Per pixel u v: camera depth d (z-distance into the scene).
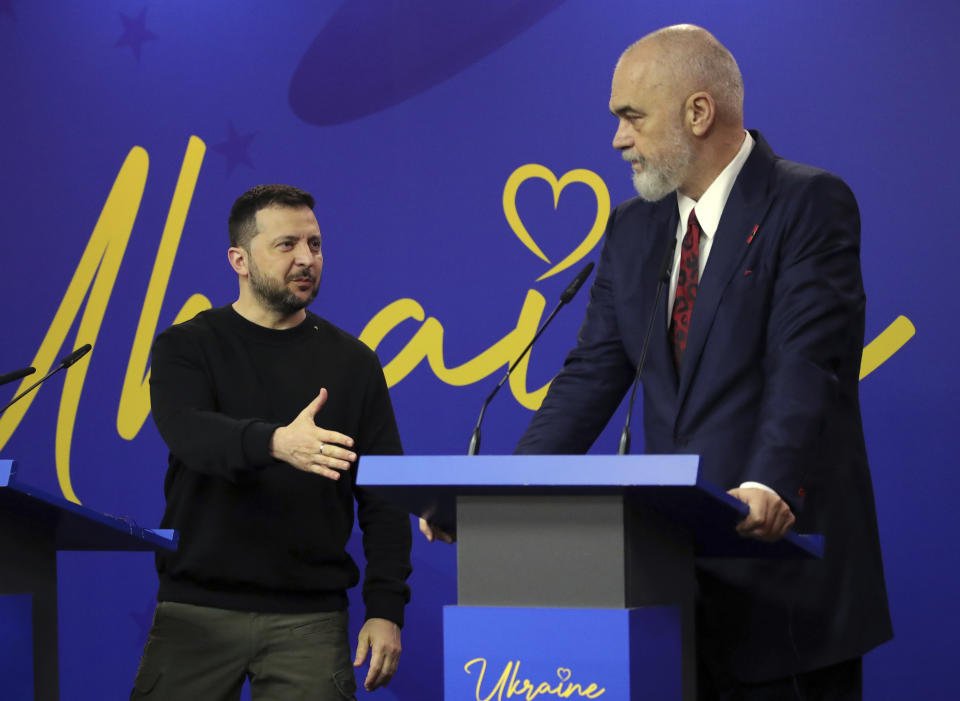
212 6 5.38
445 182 5.05
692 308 2.93
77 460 5.38
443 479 2.05
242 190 5.29
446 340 5.01
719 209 2.99
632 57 3.04
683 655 2.33
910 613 4.39
